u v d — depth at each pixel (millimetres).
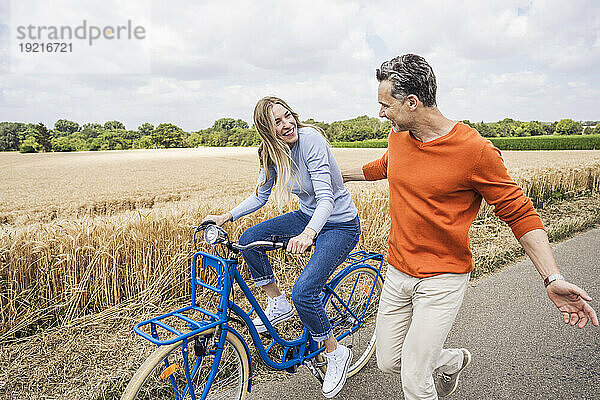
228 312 2436
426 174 2250
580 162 13133
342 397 3031
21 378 3275
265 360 2674
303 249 2416
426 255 2354
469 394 3072
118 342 3826
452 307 2316
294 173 2779
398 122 2229
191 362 2846
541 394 3066
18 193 15070
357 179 3055
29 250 4656
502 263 5832
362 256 3477
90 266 4605
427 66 2150
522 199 2158
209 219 2852
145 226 5086
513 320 4188
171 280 4789
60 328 4039
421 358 2332
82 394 3078
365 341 3666
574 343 3744
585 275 5379
